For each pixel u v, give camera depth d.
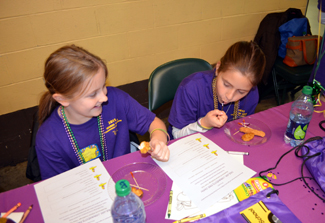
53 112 1.06
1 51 1.90
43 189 0.80
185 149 0.95
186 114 1.32
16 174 2.02
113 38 2.24
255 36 2.62
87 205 0.74
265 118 1.14
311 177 0.80
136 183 0.80
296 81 2.23
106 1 2.07
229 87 1.07
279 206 0.71
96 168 0.87
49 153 1.01
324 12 1.38
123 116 1.20
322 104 1.21
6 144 2.13
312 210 0.70
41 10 1.89
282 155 0.89
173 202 0.73
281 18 2.43
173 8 2.34
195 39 2.60
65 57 0.89
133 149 1.37
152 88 1.47
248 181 0.79
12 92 2.06
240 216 0.69
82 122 1.07
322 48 1.37
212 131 1.05
